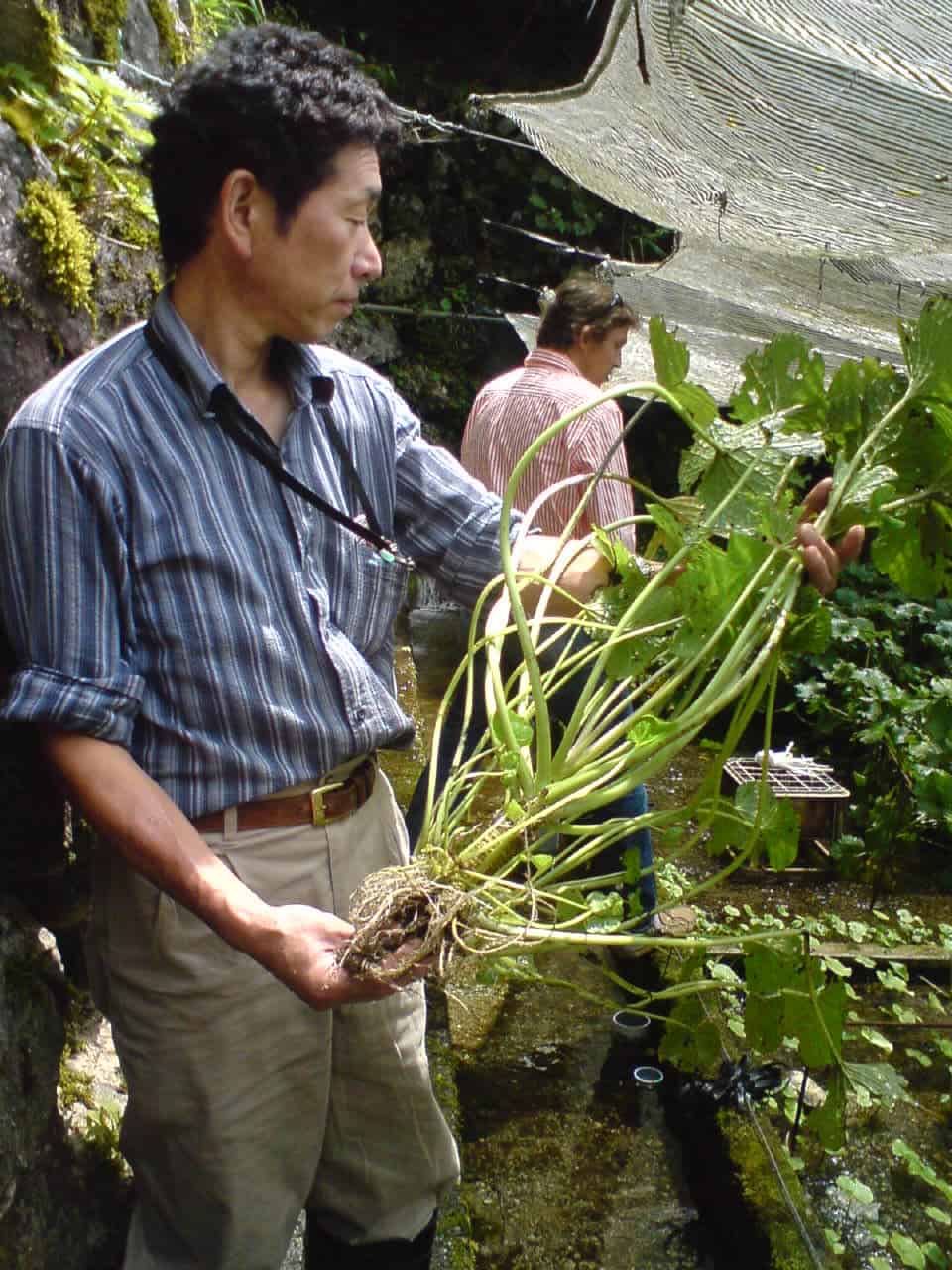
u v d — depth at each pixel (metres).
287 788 1.58
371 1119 1.79
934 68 2.30
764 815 1.70
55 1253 1.74
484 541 1.82
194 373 1.49
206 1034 1.58
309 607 1.57
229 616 1.51
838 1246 2.23
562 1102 2.65
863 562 5.48
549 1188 2.40
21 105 1.91
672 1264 2.22
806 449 1.60
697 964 1.88
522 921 1.57
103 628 1.46
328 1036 1.66
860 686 4.17
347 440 1.69
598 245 8.04
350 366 1.74
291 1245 2.07
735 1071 2.57
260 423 1.57
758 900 3.58
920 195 2.62
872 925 3.47
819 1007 1.70
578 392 2.92
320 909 1.62
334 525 1.62
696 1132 2.52
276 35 1.45
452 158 7.67
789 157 2.76
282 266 1.47
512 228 7.27
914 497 1.66
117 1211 1.94
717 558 1.61
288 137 1.41
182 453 1.50
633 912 1.77
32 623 1.45
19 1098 1.71
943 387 1.57
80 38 2.33
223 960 1.58
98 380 1.48
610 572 2.00
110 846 1.62
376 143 1.49
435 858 1.56
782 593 1.64
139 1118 1.64
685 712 1.59
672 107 2.95
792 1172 2.33
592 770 1.62
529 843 1.61
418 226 7.64
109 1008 1.65
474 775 1.71
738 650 1.59
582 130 3.54
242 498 1.53
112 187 2.23
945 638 4.82
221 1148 1.61
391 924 1.45
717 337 5.50
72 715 1.43
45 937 1.94
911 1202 2.44
